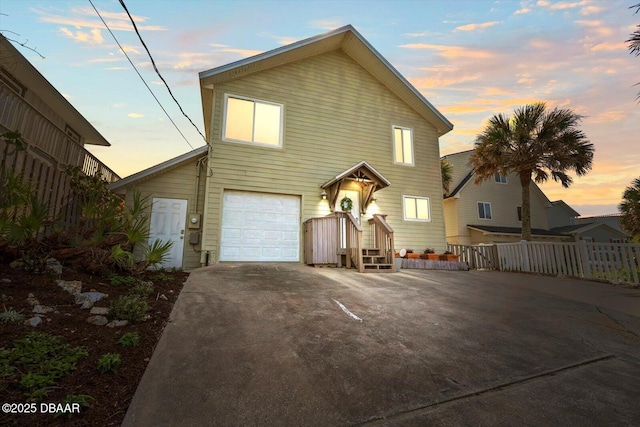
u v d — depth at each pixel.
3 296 3.09
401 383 2.47
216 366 2.60
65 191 6.98
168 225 8.59
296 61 10.59
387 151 11.61
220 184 8.87
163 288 4.98
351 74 11.52
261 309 4.23
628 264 7.16
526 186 13.80
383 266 8.48
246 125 9.49
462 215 19.06
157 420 1.86
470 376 2.65
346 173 9.56
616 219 28.05
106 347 2.66
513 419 2.04
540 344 3.47
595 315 4.69
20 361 2.14
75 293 3.65
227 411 2.00
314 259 8.69
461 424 1.97
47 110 10.92
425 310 4.61
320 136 10.52
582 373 2.81
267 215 9.35
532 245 9.42
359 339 3.36
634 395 2.43
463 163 20.70
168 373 2.42
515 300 5.54
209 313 3.93
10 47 7.82
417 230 11.55
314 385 2.38
